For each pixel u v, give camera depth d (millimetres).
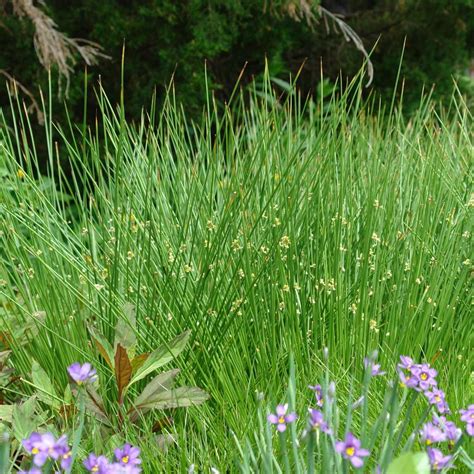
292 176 2887
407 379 1811
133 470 1662
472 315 2828
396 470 1595
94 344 2508
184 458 2043
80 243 2736
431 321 2732
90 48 5781
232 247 2572
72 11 6457
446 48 7512
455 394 2299
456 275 2949
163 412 2279
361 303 2607
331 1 7793
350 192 2953
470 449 1995
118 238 2623
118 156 2598
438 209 3010
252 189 2750
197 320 2486
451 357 2646
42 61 5465
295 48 7473
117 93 6477
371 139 3580
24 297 2572
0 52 6047
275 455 2004
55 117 6156
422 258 2838
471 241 3021
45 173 6137
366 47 7520
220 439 2189
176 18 6238
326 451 1672
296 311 2588
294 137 3523
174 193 2945
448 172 3314
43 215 2738
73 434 1998
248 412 2287
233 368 2520
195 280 2676
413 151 3385
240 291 2594
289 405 1826
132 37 6297
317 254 2717
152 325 2420
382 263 2791
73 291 2375
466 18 7402
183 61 6207
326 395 1805
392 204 2902
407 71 7293
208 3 6258
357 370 2500
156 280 2564
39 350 2527
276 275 2633
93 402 2158
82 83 6234
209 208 2752
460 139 3568
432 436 1730
